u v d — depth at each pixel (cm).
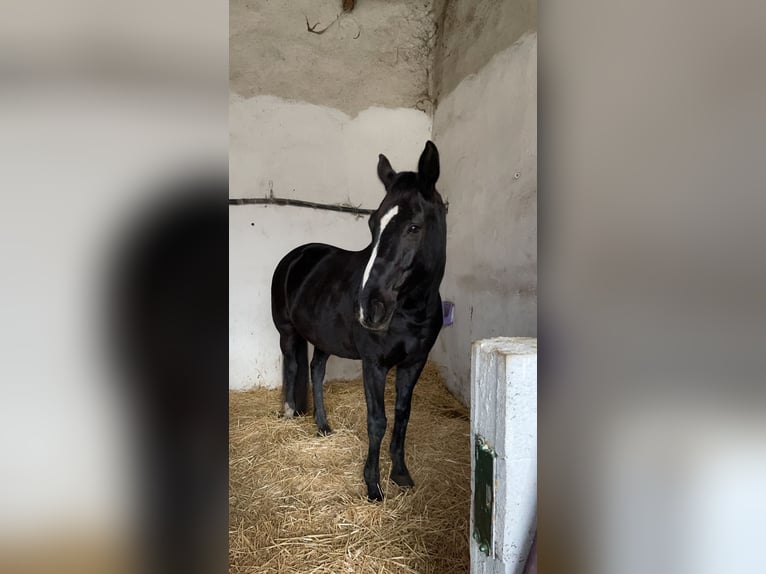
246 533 127
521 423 82
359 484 149
